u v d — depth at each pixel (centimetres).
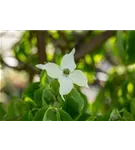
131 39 84
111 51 112
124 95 84
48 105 63
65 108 64
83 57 115
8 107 67
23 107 66
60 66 65
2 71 116
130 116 67
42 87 65
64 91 63
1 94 113
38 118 62
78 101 64
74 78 65
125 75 95
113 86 96
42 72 66
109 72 106
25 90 67
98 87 113
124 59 90
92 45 112
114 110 67
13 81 116
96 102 94
